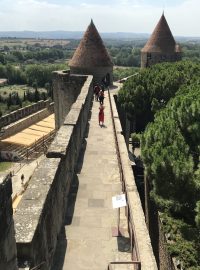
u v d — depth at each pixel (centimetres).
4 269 427
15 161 3453
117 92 3136
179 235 1361
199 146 1368
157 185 1342
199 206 1154
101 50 3453
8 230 439
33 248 596
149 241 709
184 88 2066
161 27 4547
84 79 2995
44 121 4366
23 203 695
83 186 1177
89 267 790
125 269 768
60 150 993
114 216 992
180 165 1266
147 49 4541
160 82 2667
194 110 1443
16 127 3903
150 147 1426
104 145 1642
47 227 738
